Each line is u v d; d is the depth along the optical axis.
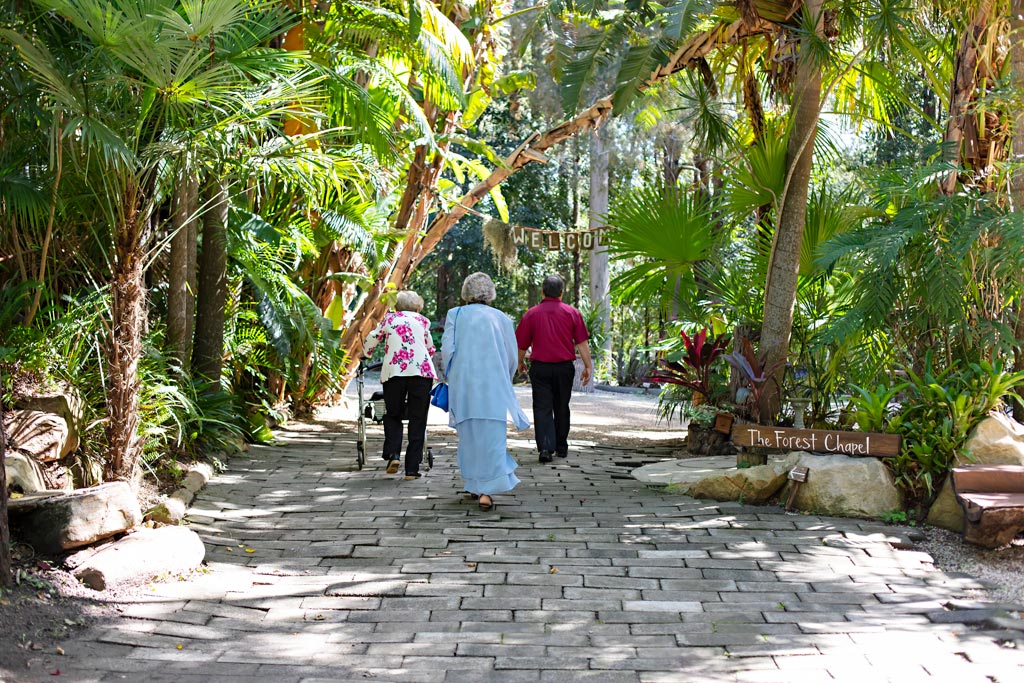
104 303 7.18
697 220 9.61
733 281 9.93
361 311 12.57
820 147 10.09
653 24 8.26
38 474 5.86
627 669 4.14
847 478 6.68
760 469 7.05
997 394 6.71
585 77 8.22
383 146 7.99
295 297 10.26
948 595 5.12
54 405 6.32
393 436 8.18
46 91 5.73
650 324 23.98
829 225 9.02
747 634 4.56
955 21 8.00
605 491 7.57
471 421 6.86
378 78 8.29
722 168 9.86
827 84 9.11
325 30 8.29
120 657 4.17
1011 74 7.39
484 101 12.68
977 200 7.01
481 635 4.57
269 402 11.45
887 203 8.41
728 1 8.02
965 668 4.09
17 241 6.81
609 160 18.97
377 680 4.02
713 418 9.48
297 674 4.07
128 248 6.48
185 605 4.89
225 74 6.19
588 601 5.04
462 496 7.39
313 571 5.54
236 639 4.49
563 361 9.05
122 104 6.41
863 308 7.34
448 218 12.34
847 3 8.04
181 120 6.53
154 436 7.54
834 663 4.17
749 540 6.11
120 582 5.06
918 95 12.67
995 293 7.09
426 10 8.81
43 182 6.59
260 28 6.89
